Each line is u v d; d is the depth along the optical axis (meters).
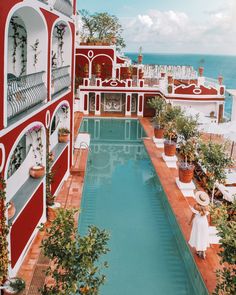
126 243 12.05
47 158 12.54
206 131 19.72
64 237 6.89
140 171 19.31
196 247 10.51
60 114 16.53
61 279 6.89
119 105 34.19
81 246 6.76
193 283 9.98
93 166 20.02
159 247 11.88
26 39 12.28
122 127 29.48
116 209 14.65
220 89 28.81
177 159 19.91
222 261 7.22
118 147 23.86
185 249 11.43
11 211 9.05
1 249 8.36
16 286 8.12
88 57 35.75
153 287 9.80
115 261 10.98
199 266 10.19
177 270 10.63
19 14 10.99
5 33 8.22
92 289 6.86
